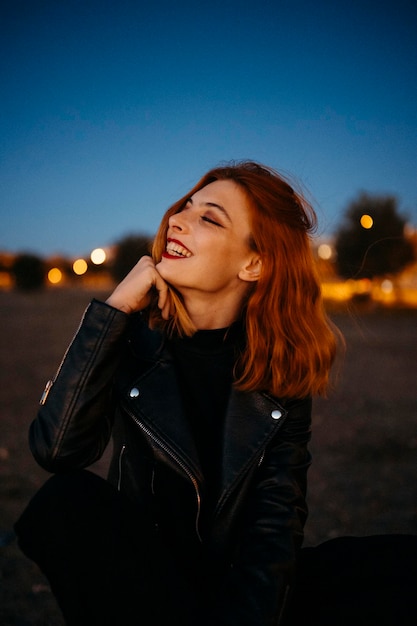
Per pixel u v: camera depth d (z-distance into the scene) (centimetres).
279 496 158
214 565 159
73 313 2172
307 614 139
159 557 134
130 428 170
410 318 2305
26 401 685
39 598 255
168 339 178
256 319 176
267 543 146
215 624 130
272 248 177
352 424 623
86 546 132
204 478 162
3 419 591
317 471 460
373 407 718
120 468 172
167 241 185
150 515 164
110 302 169
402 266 2416
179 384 170
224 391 175
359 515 367
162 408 165
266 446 165
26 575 275
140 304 177
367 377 959
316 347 180
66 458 151
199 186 188
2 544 305
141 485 167
